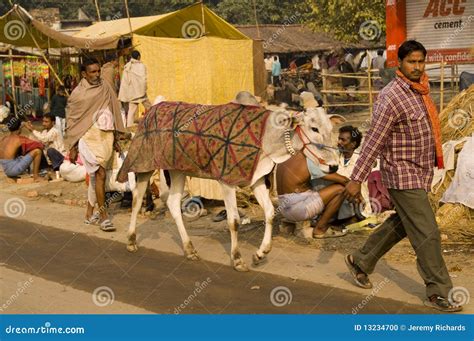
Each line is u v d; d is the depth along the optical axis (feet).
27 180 36.17
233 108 21.65
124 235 25.93
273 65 73.56
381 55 64.18
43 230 26.81
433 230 17.37
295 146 21.21
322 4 70.59
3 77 66.33
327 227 24.50
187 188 28.81
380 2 65.46
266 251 21.48
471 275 20.03
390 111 17.30
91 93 26.35
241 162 20.85
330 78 62.28
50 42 53.52
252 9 110.52
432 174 17.67
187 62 38.11
